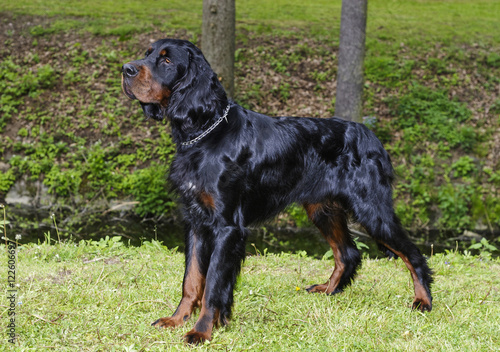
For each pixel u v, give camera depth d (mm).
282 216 7438
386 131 8625
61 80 9234
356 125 3850
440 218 7770
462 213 7750
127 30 10383
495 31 11352
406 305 3703
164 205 7602
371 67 9812
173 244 6586
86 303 3348
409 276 4426
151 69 3209
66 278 3803
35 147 8273
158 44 3318
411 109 8969
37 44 9906
